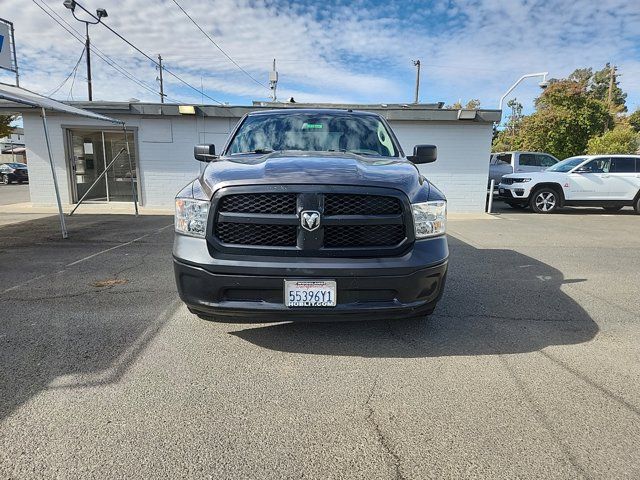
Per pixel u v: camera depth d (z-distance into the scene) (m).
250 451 2.01
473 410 2.35
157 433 2.13
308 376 2.70
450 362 2.90
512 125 44.12
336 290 2.67
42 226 8.98
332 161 3.14
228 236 2.76
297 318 2.73
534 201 12.72
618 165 12.49
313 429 2.18
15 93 6.92
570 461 1.95
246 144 4.10
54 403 2.37
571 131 26.62
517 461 1.95
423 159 4.21
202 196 2.85
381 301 2.76
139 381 2.62
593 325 3.60
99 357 2.92
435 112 11.61
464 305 4.07
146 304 3.99
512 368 2.82
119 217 10.64
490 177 17.02
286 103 13.27
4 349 3.03
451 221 10.62
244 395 2.48
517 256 6.38
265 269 2.65
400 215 2.78
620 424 2.22
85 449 2.00
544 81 15.55
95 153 13.16
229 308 2.73
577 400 2.45
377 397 2.47
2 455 1.95
